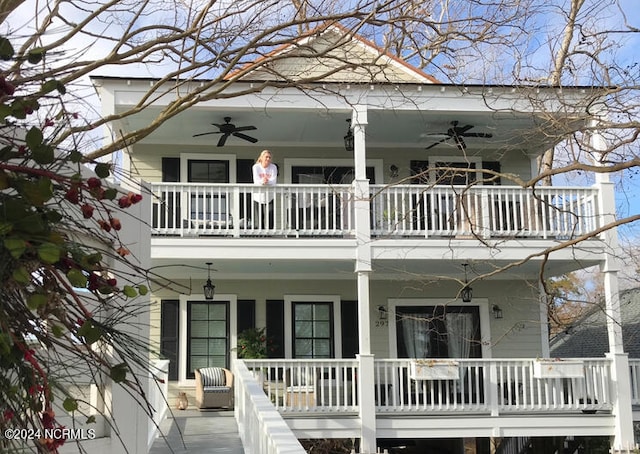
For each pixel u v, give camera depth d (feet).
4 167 7.29
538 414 38.50
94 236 9.04
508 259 39.42
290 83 23.26
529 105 34.50
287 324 45.85
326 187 39.73
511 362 39.40
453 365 37.91
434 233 39.37
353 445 40.47
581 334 67.00
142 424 19.27
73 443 15.80
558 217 40.01
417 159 47.73
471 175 47.19
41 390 7.37
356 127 38.88
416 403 37.76
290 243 38.75
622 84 29.27
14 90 7.78
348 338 46.11
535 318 46.98
